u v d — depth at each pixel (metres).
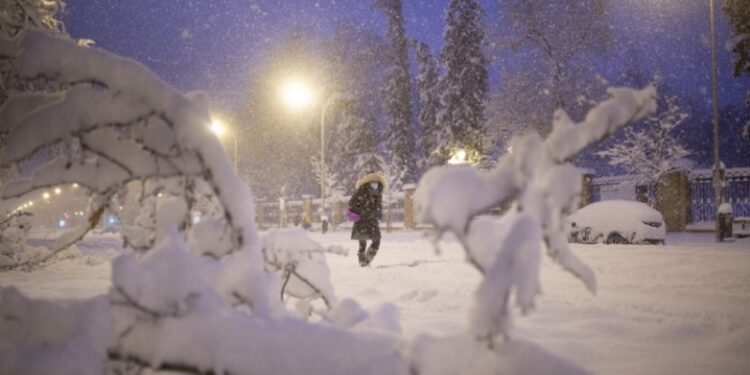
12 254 8.25
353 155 49.28
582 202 27.05
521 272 1.30
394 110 49.34
